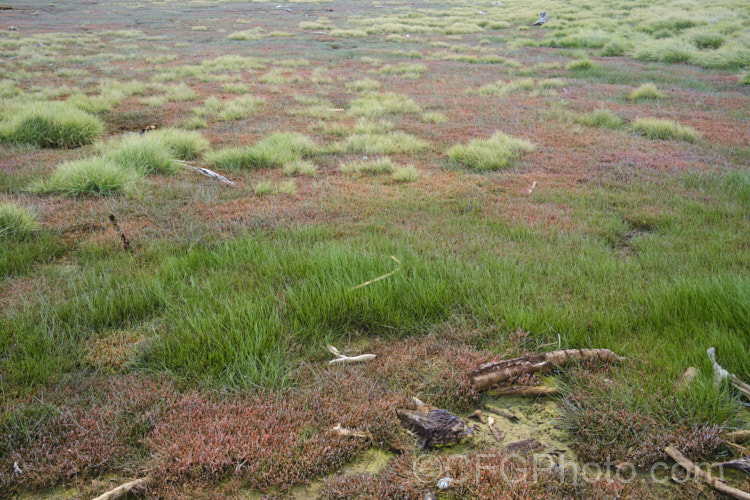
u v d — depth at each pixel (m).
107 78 19.31
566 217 6.83
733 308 3.91
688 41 26.14
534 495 2.43
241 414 3.02
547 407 3.21
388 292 4.32
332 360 3.62
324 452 2.71
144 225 6.48
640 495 2.48
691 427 2.82
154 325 4.04
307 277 4.72
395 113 14.66
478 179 8.85
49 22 40.28
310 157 10.41
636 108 14.73
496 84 18.66
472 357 3.57
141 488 2.51
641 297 4.29
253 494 2.53
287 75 21.27
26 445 2.80
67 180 7.76
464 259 5.29
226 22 43.25
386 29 37.81
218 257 5.26
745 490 2.49
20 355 3.57
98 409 3.06
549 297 4.34
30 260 5.37
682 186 8.16
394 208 7.26
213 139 11.52
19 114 11.55
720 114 13.83
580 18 42.38
